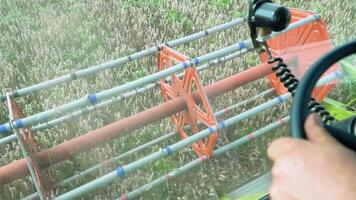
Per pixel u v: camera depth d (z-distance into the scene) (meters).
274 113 4.91
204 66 4.80
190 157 4.39
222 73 5.62
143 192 3.90
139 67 6.11
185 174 4.15
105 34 7.08
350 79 4.57
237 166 4.29
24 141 3.19
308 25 4.45
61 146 3.53
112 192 3.98
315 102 1.83
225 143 4.52
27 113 5.17
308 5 7.73
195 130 4.16
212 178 4.15
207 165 4.25
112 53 6.31
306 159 0.79
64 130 4.62
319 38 4.38
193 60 3.74
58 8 8.07
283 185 0.78
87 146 3.61
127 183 4.02
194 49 6.36
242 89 5.14
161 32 6.95
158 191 4.02
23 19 7.72
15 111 3.50
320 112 1.82
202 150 4.13
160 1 8.13
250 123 4.77
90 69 3.97
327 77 4.07
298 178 0.77
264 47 2.56
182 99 4.02
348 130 1.17
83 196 3.96
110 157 4.37
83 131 4.68
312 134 0.88
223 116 4.83
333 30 6.61
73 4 8.32
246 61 5.89
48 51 6.50
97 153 4.37
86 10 7.84
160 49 4.32
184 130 4.55
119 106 5.00
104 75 5.76
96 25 7.37
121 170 3.59
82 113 4.34
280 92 4.99
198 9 7.80
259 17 2.40
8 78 5.86
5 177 3.26
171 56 4.16
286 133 4.57
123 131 3.74
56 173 4.16
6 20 7.70
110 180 3.55
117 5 8.06
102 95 3.48
